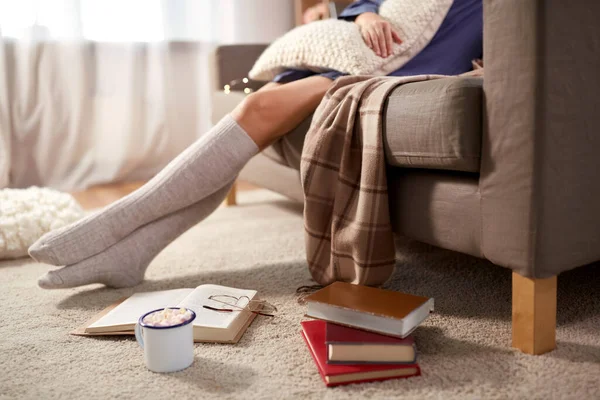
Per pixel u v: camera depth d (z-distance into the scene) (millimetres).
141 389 998
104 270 1491
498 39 1015
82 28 2957
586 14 999
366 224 1300
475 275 1518
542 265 1022
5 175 2812
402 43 1678
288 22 3369
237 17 3270
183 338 1062
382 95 1262
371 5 1836
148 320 1083
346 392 965
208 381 1019
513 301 1090
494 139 1047
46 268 1778
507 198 1037
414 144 1180
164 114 3154
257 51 2574
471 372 1012
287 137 1686
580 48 1000
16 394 996
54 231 1479
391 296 1130
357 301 1095
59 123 2994
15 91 2896
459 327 1200
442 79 1147
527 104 980
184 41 3172
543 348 1074
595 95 1035
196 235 2090
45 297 1500
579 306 1277
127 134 3088
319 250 1446
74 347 1184
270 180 2051
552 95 976
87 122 3033
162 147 3178
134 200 1490
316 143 1401
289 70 1819
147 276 1640
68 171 3035
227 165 1506
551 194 1007
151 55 3111
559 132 996
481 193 1090
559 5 962
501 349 1094
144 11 3066
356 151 1358
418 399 935
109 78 3051
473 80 1102
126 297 1437
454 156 1094
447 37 1786
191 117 3232
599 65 1033
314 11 2805
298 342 1170
